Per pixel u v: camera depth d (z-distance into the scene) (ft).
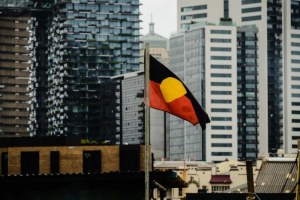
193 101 200.44
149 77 195.62
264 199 495.82
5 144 422.00
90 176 295.89
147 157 191.11
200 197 492.54
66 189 298.15
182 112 200.64
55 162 409.08
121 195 299.99
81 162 411.13
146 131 191.21
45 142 423.64
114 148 415.64
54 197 297.12
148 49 192.13
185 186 325.62
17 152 407.03
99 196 299.58
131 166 416.87
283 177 632.38
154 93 200.23
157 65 199.82
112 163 414.82
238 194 490.49
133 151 417.49
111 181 299.38
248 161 228.84
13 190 294.87
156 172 295.07
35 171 407.23
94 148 413.18
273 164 647.15
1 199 294.66
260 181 633.20
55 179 294.66
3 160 408.46
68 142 426.92
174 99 199.72
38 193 296.51
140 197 299.99
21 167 406.62
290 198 495.82
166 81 199.62
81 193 298.97
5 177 291.79
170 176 295.28
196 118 200.85
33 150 408.46
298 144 220.23
